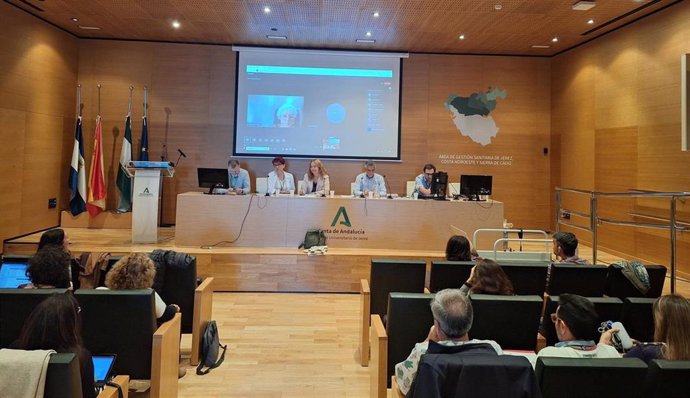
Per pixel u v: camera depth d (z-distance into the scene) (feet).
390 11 19.98
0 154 19.34
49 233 10.55
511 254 14.29
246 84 25.94
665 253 18.22
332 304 15.99
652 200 18.88
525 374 4.50
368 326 11.02
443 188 19.10
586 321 6.14
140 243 19.13
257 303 15.89
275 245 18.47
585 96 23.75
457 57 26.86
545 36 22.99
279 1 19.04
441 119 26.84
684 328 5.75
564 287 10.62
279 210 18.51
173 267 10.71
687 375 4.71
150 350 7.72
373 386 8.43
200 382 9.94
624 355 6.13
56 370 4.43
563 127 25.76
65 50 23.99
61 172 23.98
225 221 18.40
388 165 26.61
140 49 25.64
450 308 5.88
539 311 7.64
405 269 10.74
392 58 26.50
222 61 26.05
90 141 25.26
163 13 20.92
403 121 26.73
